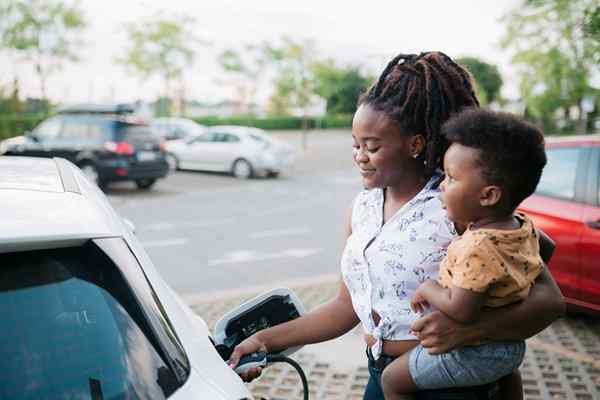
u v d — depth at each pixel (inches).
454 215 65.8
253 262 312.0
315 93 1339.8
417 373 69.3
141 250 78.3
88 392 58.2
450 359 67.3
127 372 60.4
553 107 705.0
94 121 577.9
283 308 89.3
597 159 206.5
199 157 745.0
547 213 210.7
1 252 60.8
